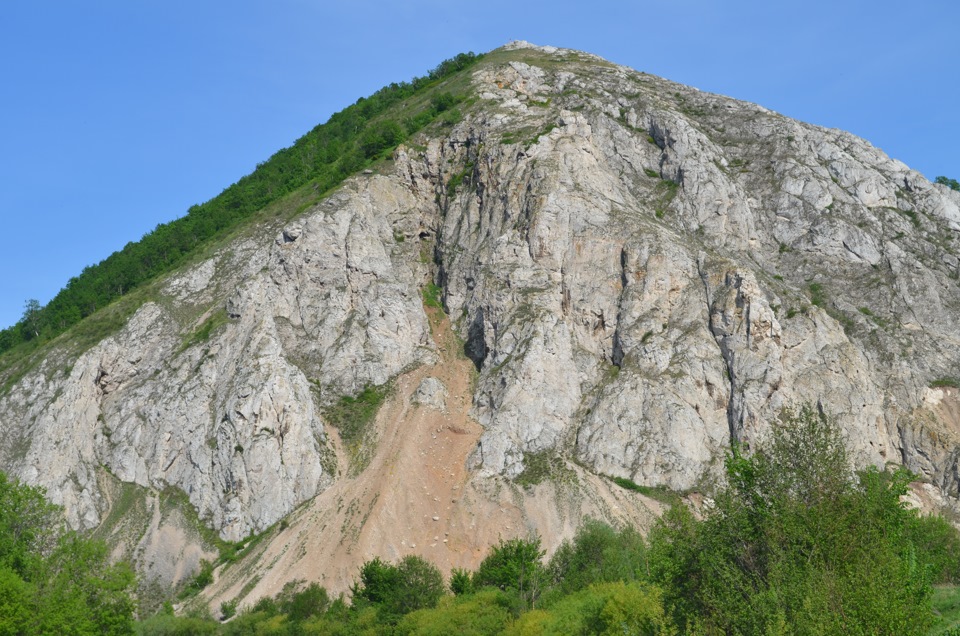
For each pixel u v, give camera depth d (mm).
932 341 115688
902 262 124688
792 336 109750
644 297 113375
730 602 44312
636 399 104062
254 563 90688
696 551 49469
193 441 105000
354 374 113812
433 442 102500
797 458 49750
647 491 97125
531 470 98125
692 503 95375
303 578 87000
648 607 49969
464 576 81000
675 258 115812
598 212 122062
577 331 113812
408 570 79938
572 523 90875
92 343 117750
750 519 49312
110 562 93375
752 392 103625
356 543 89375
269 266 124188
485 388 107812
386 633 71875
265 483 99000
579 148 130875
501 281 117375
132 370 116625
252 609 83438
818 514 46062
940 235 131125
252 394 103688
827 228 129750
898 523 47750
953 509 98812
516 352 108312
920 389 109812
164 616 80000
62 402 108188
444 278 129875
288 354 116000
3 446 106438
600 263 117500
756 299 109312
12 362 124438
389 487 95562
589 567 74312
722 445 102438
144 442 107375
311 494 100125
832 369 107188
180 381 111188
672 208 131625
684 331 110188
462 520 93250
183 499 101562
